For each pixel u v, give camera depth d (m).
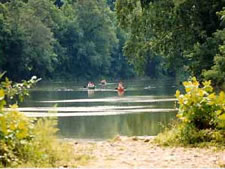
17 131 19.59
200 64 70.75
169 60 87.88
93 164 19.08
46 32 190.62
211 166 18.64
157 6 84.19
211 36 79.06
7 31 175.75
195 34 80.62
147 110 72.19
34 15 195.62
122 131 49.94
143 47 90.12
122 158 20.61
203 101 25.20
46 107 79.94
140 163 19.34
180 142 24.70
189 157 20.89
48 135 20.89
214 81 57.69
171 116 63.19
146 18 86.44
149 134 46.88
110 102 89.19
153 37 95.75
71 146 22.94
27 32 184.75
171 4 83.06
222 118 24.56
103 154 21.69
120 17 89.94
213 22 78.50
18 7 190.25
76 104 85.81
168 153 22.09
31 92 124.75
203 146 23.91
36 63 190.75
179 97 25.56
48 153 19.95
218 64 56.62
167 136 25.61
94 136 46.28
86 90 133.12
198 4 78.50
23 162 18.97
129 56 93.31
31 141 20.11
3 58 176.62
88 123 57.28
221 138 24.33
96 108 77.19
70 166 18.55
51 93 120.19
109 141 27.20
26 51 181.50
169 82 182.75
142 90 127.75
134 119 60.78
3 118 19.38
